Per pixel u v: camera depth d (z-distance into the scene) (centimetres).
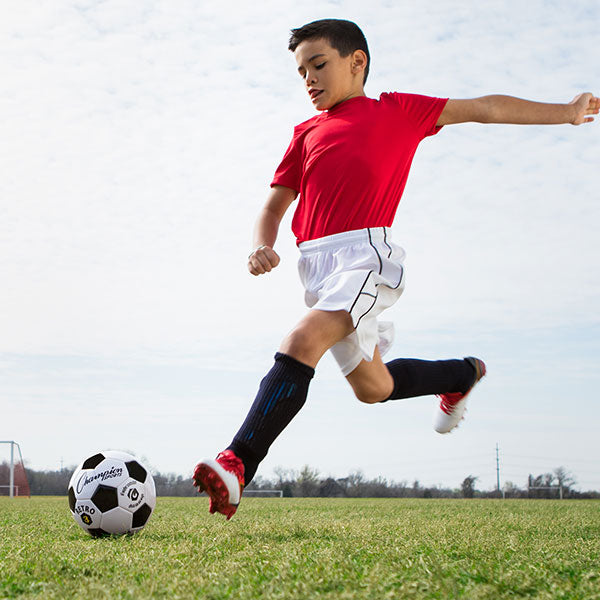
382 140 320
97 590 193
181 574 221
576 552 296
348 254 311
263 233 342
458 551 289
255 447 256
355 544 315
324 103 332
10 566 243
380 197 320
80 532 429
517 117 330
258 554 273
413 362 368
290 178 350
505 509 836
